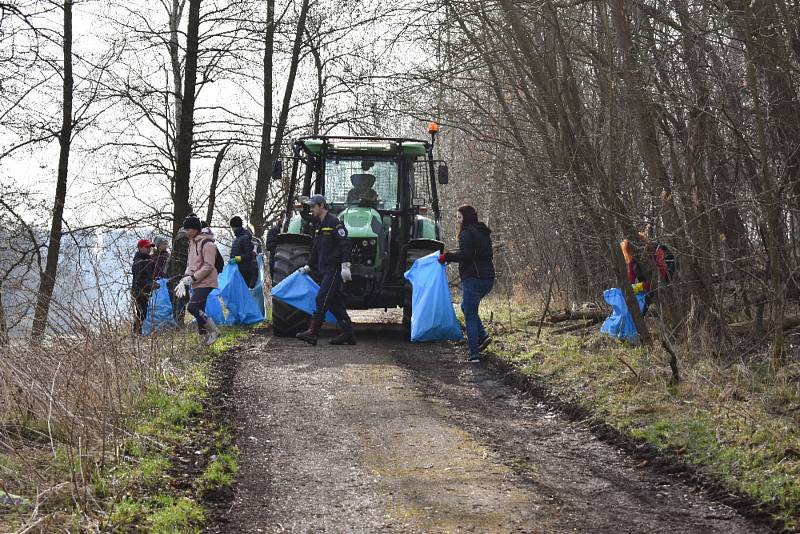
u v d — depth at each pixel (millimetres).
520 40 10328
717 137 8898
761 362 8242
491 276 10656
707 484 5738
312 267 12039
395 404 8242
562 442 7047
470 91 15477
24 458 5473
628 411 7391
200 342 10891
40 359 6645
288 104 20609
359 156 13492
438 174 13609
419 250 12852
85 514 4953
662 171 9016
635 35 9008
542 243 13789
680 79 9039
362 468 6270
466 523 5129
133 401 7203
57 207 15047
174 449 6438
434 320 11750
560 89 10805
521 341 11273
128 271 8438
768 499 5293
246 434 7180
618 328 10164
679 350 8914
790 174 8602
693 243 8477
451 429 7375
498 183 15992
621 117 9242
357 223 12617
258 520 5238
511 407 8359
